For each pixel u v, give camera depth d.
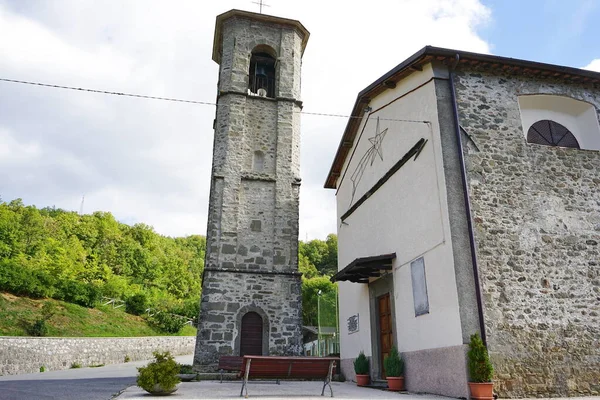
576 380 7.20
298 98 17.45
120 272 45.16
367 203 11.70
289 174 15.92
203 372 12.72
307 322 38.72
